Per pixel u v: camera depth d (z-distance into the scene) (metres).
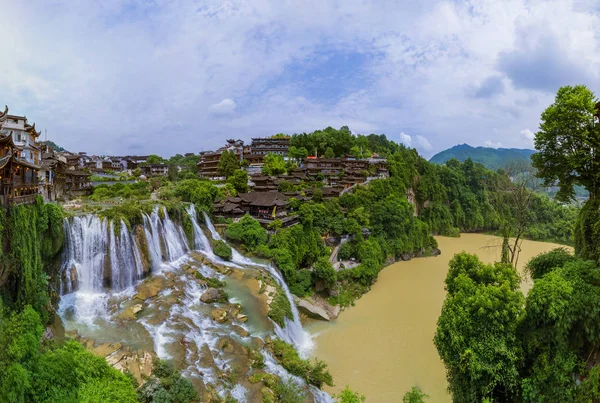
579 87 38.62
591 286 26.45
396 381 41.09
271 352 39.03
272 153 136.62
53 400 20.58
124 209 51.59
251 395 31.98
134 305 42.72
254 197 81.88
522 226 46.69
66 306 40.94
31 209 37.66
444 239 127.00
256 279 53.94
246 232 67.00
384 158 153.00
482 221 140.38
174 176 108.81
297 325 52.03
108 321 39.41
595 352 25.56
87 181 87.12
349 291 66.62
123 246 48.62
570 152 39.09
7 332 21.06
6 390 17.83
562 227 117.12
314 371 37.44
